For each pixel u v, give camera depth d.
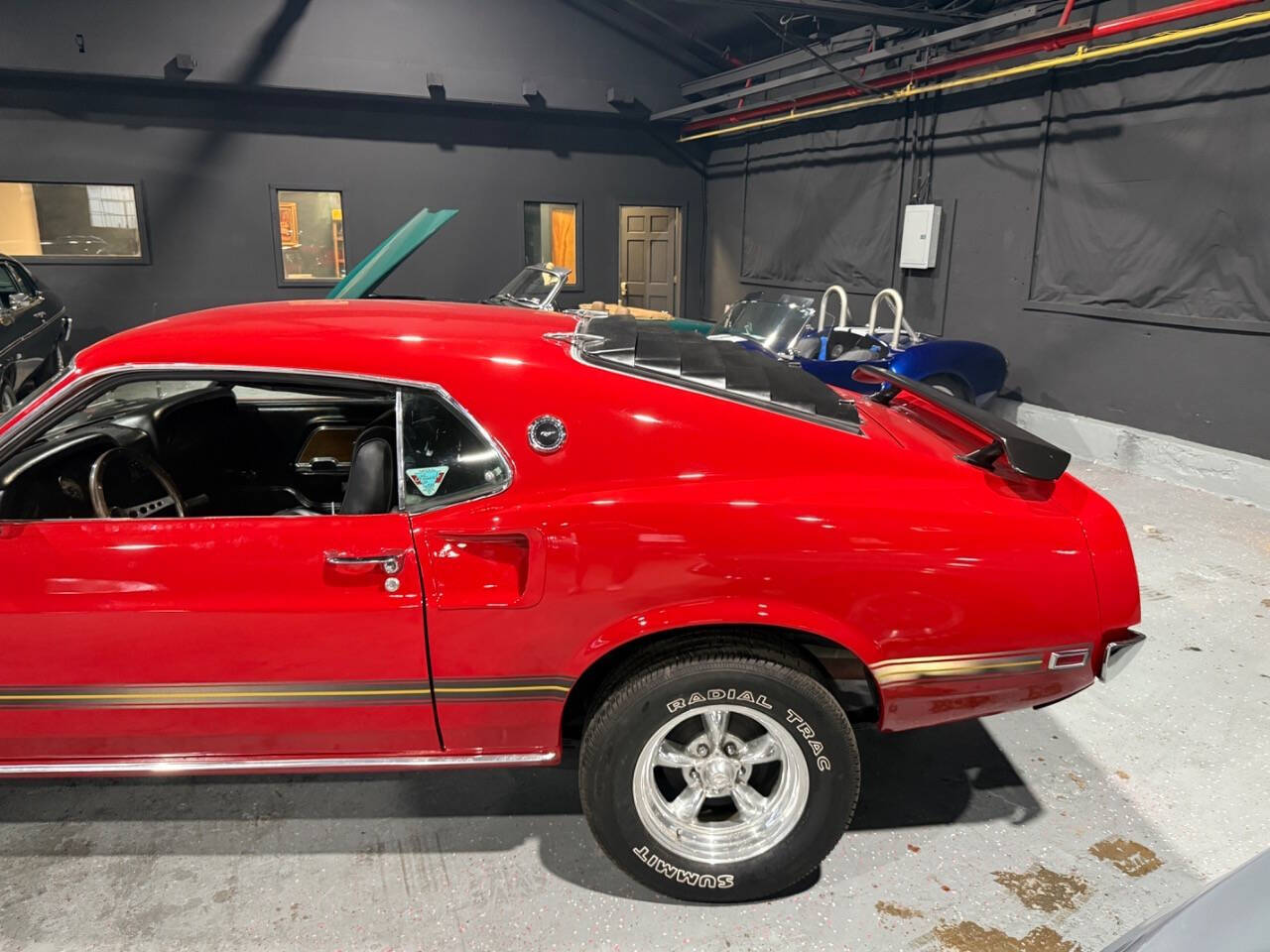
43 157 9.94
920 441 2.36
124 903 2.20
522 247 12.32
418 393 2.04
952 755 2.89
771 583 1.97
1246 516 5.41
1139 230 6.60
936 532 2.02
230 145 10.64
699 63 12.27
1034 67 6.83
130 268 10.55
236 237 10.91
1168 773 2.80
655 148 12.72
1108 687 3.33
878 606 2.01
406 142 11.40
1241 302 5.92
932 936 2.11
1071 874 2.33
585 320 2.64
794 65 9.86
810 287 10.98
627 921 2.16
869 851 2.41
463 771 2.78
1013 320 7.91
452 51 11.07
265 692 2.04
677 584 1.97
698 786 2.17
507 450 2.00
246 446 3.12
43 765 2.14
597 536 1.95
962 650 2.07
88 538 1.97
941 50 8.20
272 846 2.42
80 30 9.56
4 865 2.33
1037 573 2.05
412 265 11.82
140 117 10.22
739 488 2.01
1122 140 6.67
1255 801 2.66
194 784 2.69
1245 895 1.33
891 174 9.37
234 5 10.07
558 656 2.02
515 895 2.24
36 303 8.02
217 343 2.06
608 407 2.03
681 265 13.38
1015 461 2.07
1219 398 6.12
